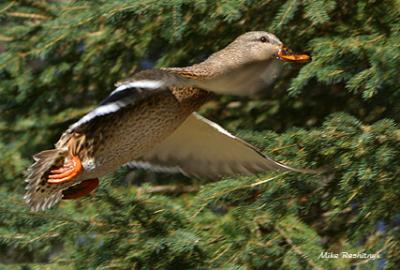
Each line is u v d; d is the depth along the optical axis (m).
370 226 11.72
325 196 11.89
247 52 10.41
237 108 13.73
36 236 11.53
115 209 11.62
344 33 12.28
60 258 11.70
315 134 11.43
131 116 10.09
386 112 12.46
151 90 9.46
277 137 11.73
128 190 11.96
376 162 11.21
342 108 13.25
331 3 11.85
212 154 11.03
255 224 11.50
